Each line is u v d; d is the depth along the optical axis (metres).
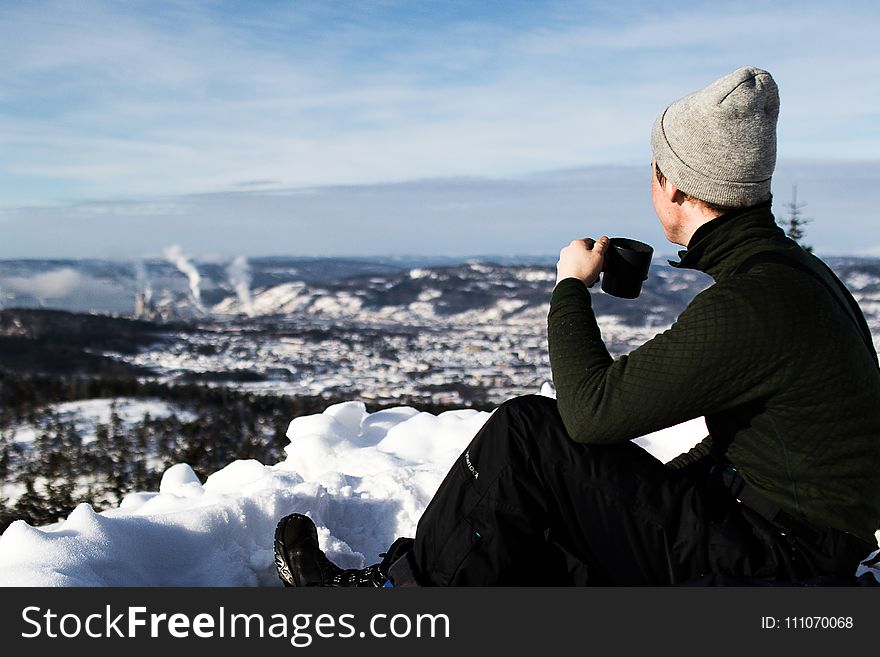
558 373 1.73
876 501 1.59
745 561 1.65
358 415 4.45
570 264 1.92
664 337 1.63
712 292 1.62
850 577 1.63
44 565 2.04
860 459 1.56
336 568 2.10
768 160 1.69
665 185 1.81
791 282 1.59
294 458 3.87
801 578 1.63
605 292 2.05
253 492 2.66
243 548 2.45
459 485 1.75
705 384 1.58
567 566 1.77
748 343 1.54
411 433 4.10
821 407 1.55
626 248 2.00
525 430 1.73
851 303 1.77
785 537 1.64
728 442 1.69
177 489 3.37
